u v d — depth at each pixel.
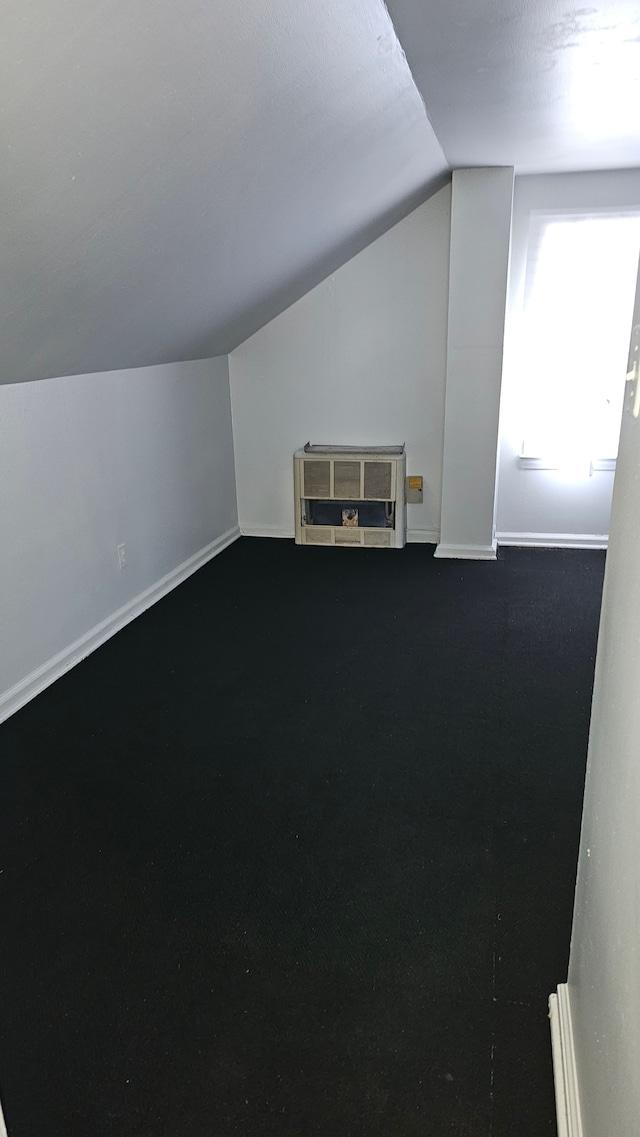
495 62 1.97
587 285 3.88
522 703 2.60
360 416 4.32
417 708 2.58
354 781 2.20
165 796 2.14
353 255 4.02
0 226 1.49
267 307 3.88
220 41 1.34
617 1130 0.90
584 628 3.20
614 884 1.00
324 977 1.56
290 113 1.81
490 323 3.78
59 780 2.21
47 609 2.79
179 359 3.71
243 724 2.50
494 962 1.59
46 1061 1.39
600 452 4.12
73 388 2.87
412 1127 1.27
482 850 1.92
